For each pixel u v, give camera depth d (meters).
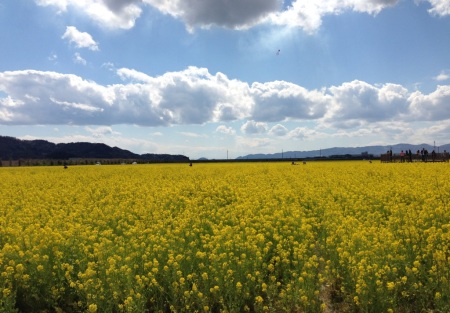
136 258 8.27
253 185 19.55
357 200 14.61
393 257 7.61
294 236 9.79
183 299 6.90
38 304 7.00
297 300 6.85
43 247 8.20
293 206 13.12
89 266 7.45
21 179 26.12
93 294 6.72
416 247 8.20
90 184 22.48
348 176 22.62
